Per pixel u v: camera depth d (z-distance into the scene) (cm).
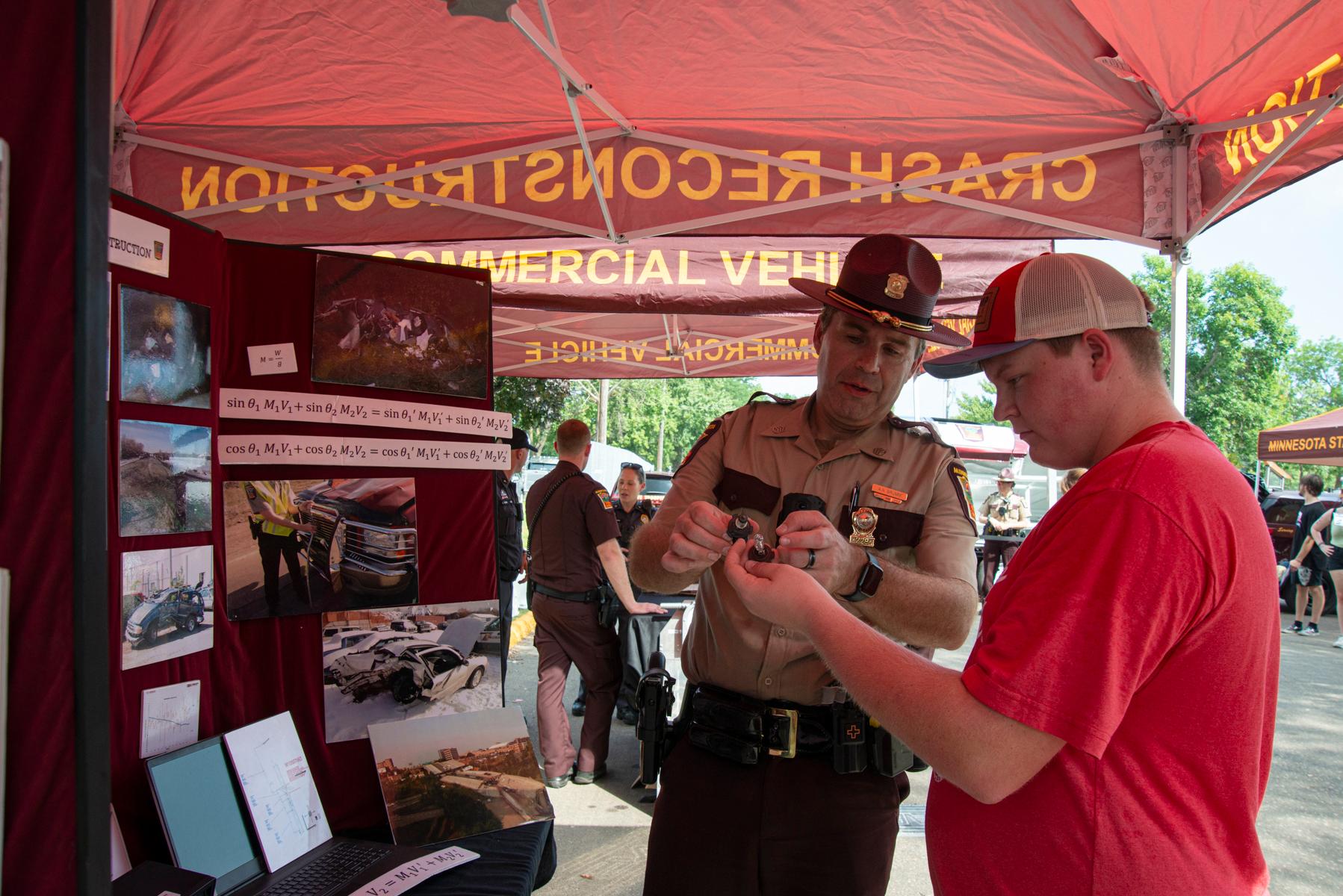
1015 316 120
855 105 340
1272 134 293
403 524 198
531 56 319
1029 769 99
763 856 181
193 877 134
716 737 186
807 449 200
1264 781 108
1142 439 111
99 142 89
